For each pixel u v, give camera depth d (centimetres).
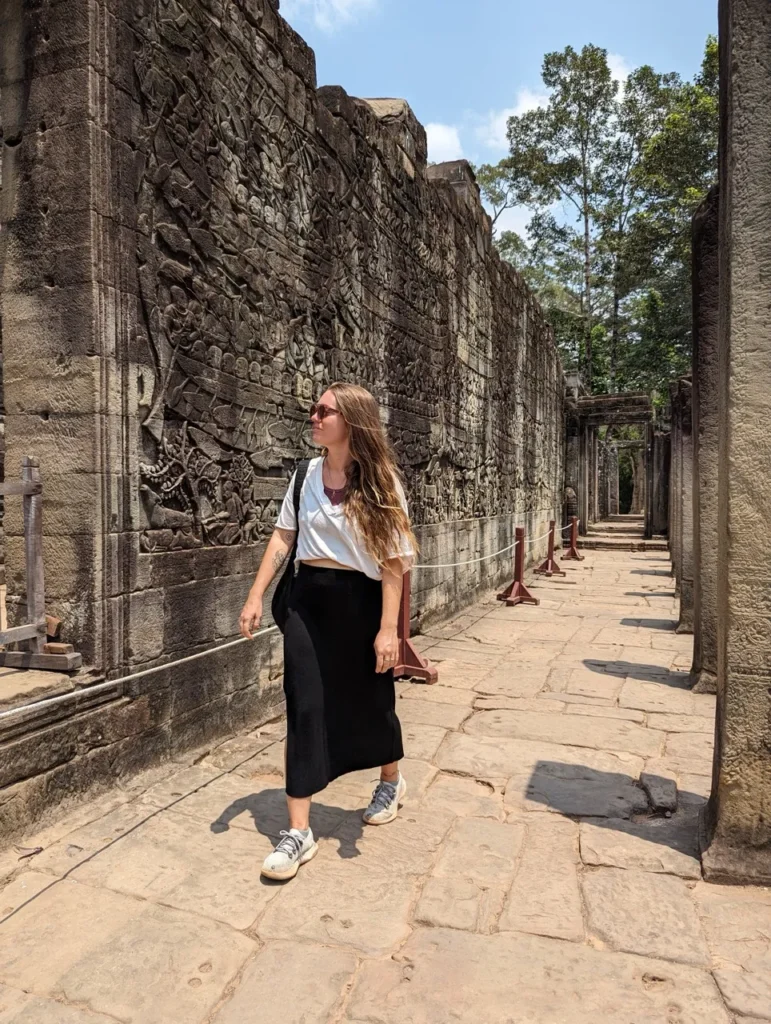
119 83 334
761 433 260
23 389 337
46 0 327
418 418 765
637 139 2973
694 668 561
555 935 231
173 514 374
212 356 405
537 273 3238
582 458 2306
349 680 277
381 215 663
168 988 205
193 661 391
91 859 273
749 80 256
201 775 357
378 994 202
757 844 267
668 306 2516
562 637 756
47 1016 194
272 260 470
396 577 273
